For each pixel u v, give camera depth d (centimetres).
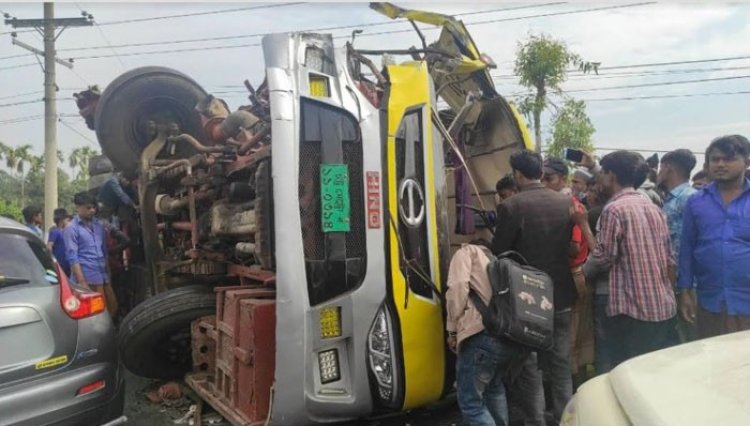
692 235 394
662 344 382
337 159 370
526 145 511
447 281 376
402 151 388
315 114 369
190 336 532
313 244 364
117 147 691
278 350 352
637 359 229
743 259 365
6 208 3378
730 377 198
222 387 437
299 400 357
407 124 390
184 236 603
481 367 350
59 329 350
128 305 782
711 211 379
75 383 349
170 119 706
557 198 398
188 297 491
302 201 362
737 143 365
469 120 534
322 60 383
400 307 374
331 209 367
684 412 176
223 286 514
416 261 385
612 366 407
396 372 374
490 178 535
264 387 374
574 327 443
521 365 364
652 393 191
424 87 400
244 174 499
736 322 369
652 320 374
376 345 373
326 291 364
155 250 621
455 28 504
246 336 387
